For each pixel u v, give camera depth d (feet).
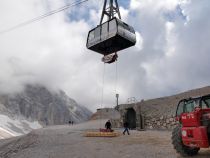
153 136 81.30
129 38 82.23
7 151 84.64
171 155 41.45
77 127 182.29
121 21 81.20
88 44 89.15
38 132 132.05
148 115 137.49
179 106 38.50
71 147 66.39
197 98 35.60
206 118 31.89
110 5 82.48
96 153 52.95
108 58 86.38
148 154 45.39
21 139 123.13
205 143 31.32
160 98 151.94
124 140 74.49
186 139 34.06
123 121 153.58
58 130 141.69
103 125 189.47
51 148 68.08
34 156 57.93
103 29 83.46
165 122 124.98
